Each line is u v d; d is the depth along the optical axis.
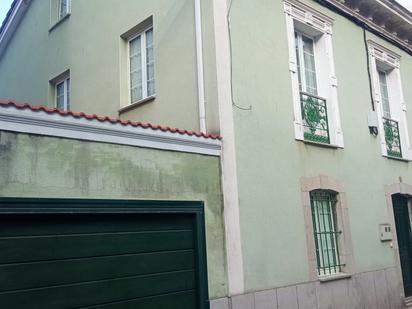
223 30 7.76
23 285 5.10
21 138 5.19
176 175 6.68
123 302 5.93
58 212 5.35
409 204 11.99
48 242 5.34
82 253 5.62
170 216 6.64
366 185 10.30
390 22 12.23
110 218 5.95
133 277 6.08
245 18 8.19
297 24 9.56
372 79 11.37
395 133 12.01
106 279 5.80
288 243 7.98
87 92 10.83
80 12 11.52
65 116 5.52
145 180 6.29
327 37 10.14
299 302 7.88
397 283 10.45
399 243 11.25
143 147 6.34
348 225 9.45
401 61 12.85
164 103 8.57
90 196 5.68
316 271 8.38
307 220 8.46
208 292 6.71
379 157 10.95
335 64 10.21
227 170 7.32
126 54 10.05
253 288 7.25
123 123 6.07
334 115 9.80
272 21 8.76
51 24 12.76
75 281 5.52
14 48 14.66
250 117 7.84
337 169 9.52
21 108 5.16
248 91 7.91
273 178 7.99
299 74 9.68
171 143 6.66
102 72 10.41
